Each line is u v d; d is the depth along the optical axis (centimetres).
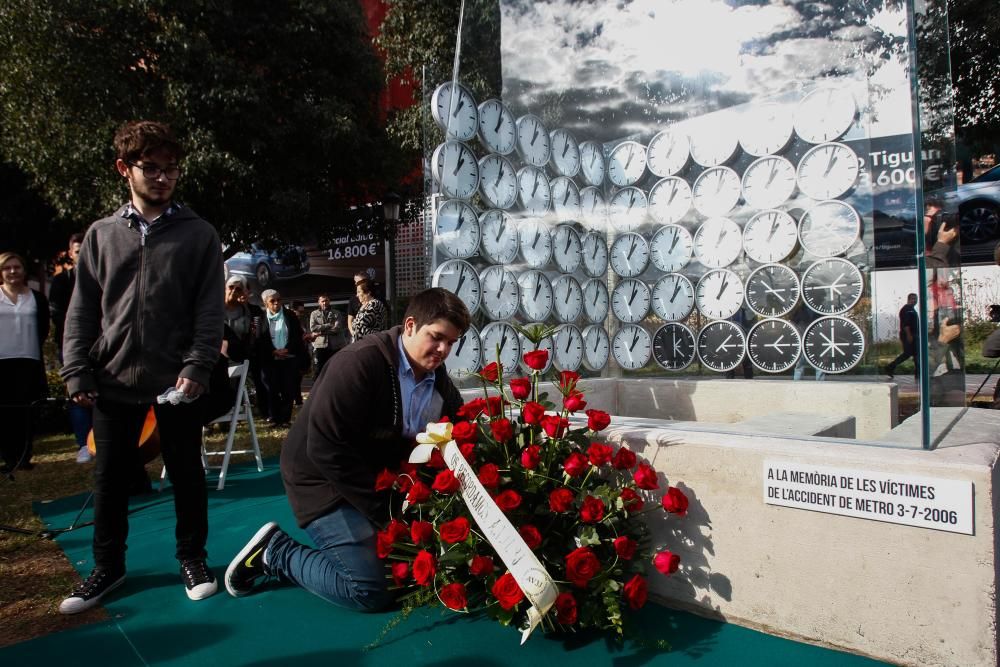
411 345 211
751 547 186
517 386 208
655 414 372
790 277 322
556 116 360
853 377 300
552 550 192
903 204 249
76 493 406
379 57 1071
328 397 204
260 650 189
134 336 219
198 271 230
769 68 324
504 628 198
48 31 776
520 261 339
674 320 368
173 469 231
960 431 196
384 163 1016
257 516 335
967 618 153
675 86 360
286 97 948
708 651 176
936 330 204
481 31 321
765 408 328
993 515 150
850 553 169
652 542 205
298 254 1552
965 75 471
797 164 317
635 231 383
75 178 847
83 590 223
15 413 464
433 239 301
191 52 824
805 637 177
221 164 824
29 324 474
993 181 767
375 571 206
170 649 191
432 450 201
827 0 291
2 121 877
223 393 259
